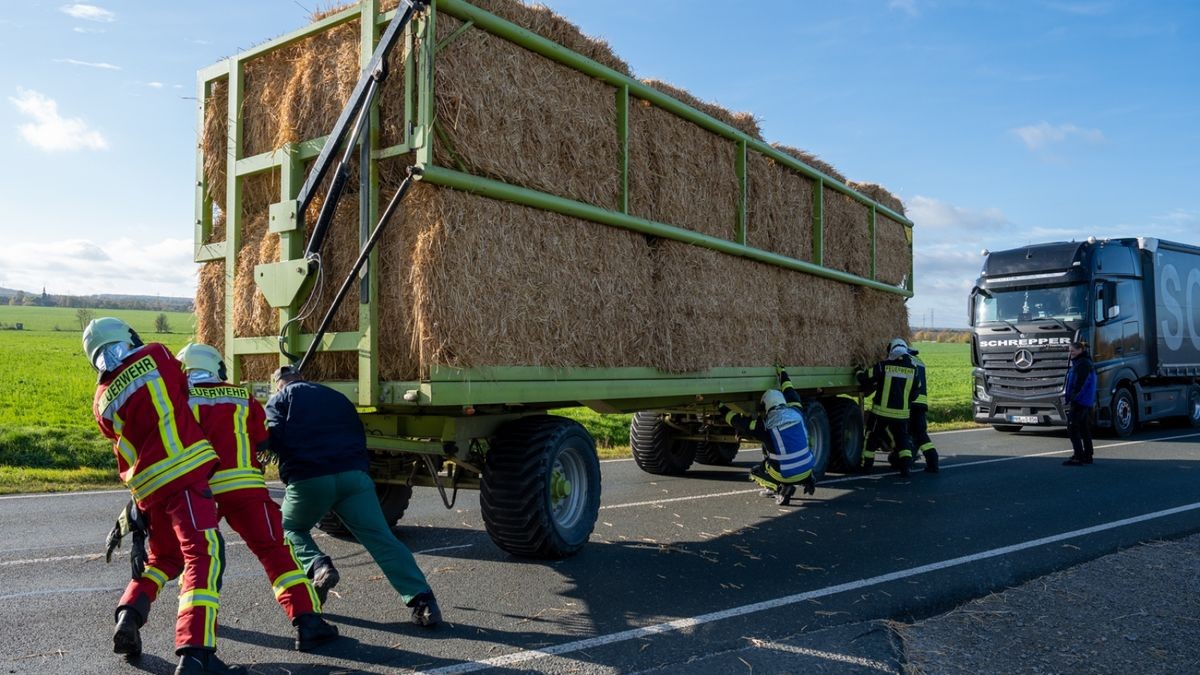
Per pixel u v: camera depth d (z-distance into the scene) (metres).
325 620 4.45
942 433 16.88
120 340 3.85
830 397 10.71
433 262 4.81
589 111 6.10
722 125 7.66
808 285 9.38
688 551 6.19
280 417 4.42
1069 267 15.21
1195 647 4.14
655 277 6.82
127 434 3.74
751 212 8.29
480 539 6.56
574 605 4.77
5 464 10.16
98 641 4.08
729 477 10.21
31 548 6.03
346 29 5.40
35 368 28.28
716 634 4.27
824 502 8.38
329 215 5.14
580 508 6.07
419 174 4.71
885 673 3.76
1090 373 11.25
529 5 5.66
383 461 6.16
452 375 4.88
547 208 5.61
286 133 5.62
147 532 4.03
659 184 6.88
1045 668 3.85
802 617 4.57
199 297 6.26
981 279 16.52
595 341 6.02
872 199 11.02
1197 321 17.86
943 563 5.82
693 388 7.17
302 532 4.59
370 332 5.02
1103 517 7.52
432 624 4.34
